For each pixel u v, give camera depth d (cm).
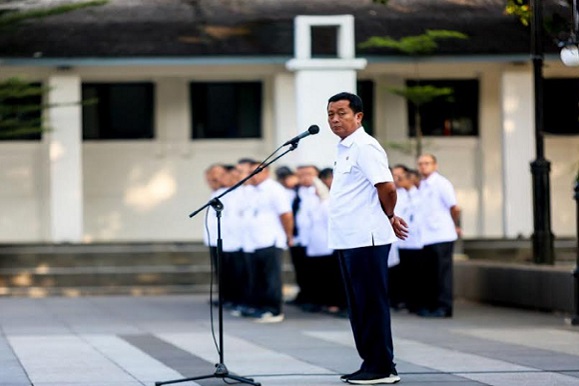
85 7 4347
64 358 2145
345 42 4391
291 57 4462
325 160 4369
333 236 1750
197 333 2648
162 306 3519
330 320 3006
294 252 3356
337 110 1744
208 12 4597
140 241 4744
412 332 2577
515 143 4666
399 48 4384
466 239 4469
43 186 4794
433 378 1788
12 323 2964
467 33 4547
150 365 2027
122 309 3416
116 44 4431
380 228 1733
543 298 3097
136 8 4588
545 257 3225
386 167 1727
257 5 4653
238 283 3306
